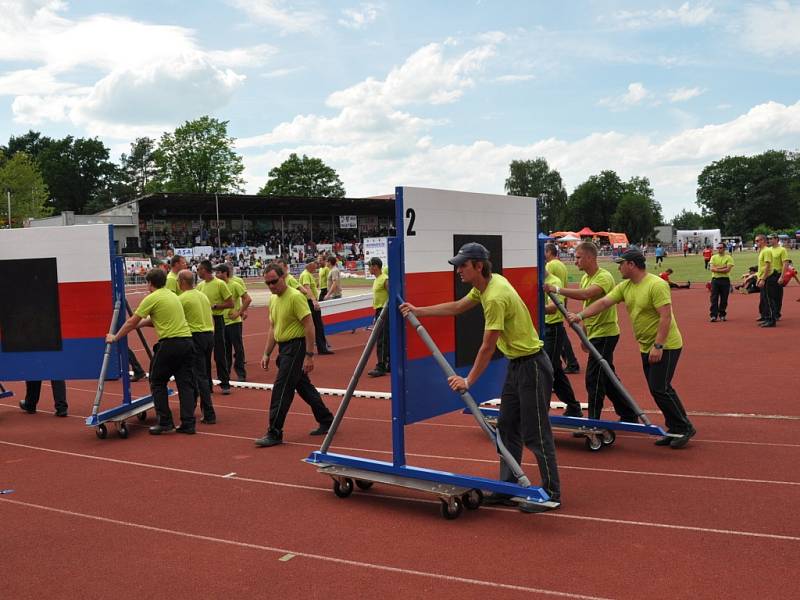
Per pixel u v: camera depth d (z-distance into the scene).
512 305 5.11
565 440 7.25
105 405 9.97
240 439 7.77
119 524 5.22
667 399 6.69
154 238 57.47
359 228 69.81
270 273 7.27
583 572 4.13
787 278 15.52
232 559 4.52
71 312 8.48
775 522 4.79
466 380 5.28
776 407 8.26
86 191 104.38
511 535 4.77
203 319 8.60
